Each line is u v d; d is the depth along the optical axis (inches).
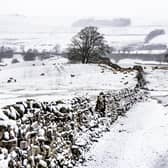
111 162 442.3
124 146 529.3
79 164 418.6
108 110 738.2
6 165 230.8
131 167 431.5
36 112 323.0
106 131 625.6
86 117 560.1
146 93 1697.8
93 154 465.7
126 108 996.6
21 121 281.1
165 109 1026.7
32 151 296.4
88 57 3454.7
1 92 1104.8
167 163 458.9
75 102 498.6
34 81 1852.9
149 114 913.5
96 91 1182.3
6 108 265.3
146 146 540.7
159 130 667.4
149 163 454.9
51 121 373.4
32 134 302.0
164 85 2373.3
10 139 249.4
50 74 2197.3
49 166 337.7
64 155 394.6
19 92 1106.7
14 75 2172.7
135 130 666.8
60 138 394.6
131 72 2151.8
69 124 444.5
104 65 2598.4
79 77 1998.0
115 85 1620.3
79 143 467.2
